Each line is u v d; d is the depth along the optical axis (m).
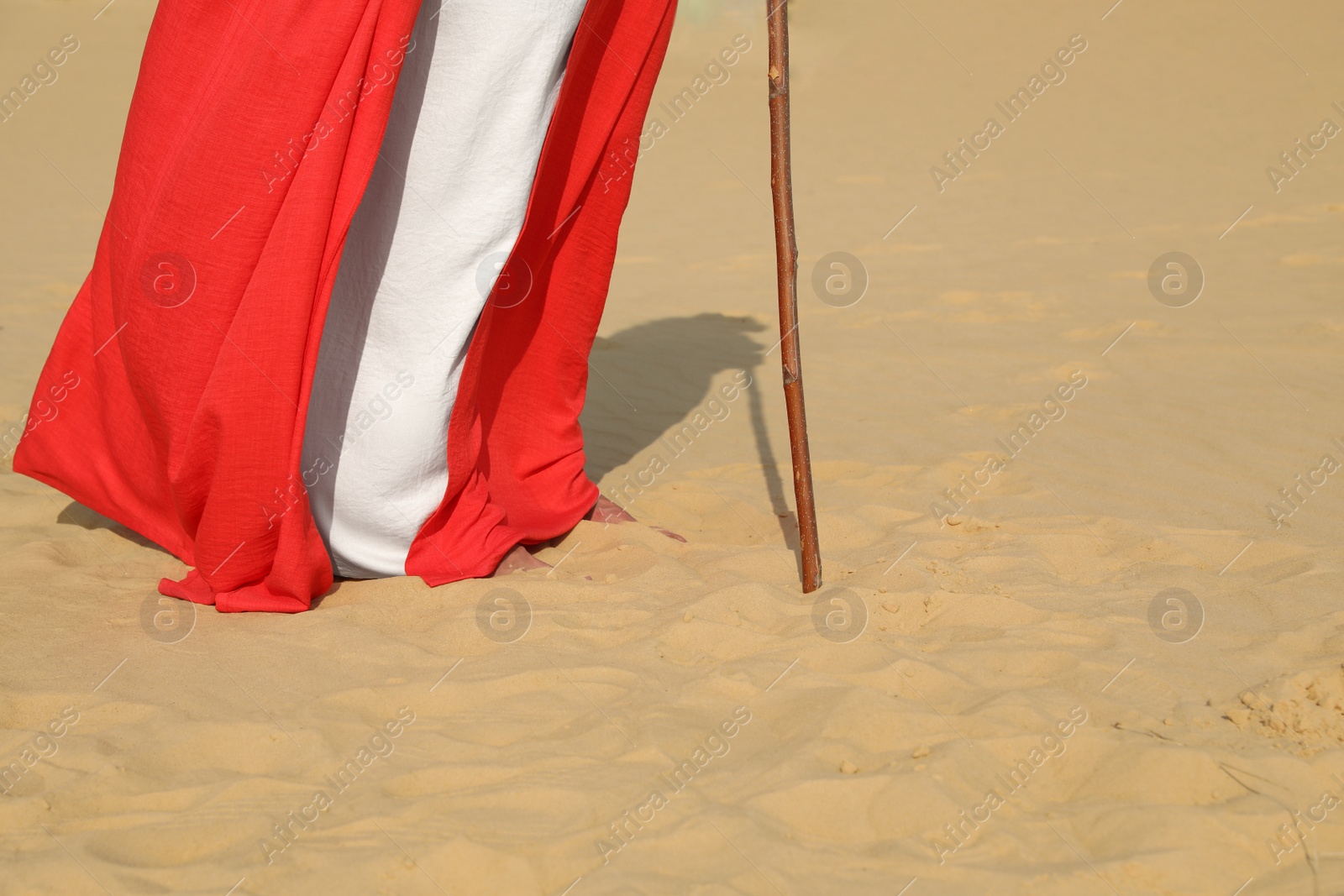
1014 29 28.12
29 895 2.50
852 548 4.62
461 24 4.07
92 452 4.60
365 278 4.27
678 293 9.95
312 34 3.82
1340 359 6.97
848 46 27.06
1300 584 3.96
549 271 4.80
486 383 4.89
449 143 4.15
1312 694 3.17
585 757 3.02
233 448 3.89
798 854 2.60
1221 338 7.60
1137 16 27.67
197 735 3.16
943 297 9.23
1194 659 3.47
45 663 3.64
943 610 3.87
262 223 3.94
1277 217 11.54
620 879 2.52
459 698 3.38
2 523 4.95
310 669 3.60
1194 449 5.58
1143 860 2.53
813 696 3.29
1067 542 4.46
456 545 4.40
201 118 3.91
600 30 4.45
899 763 2.93
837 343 8.16
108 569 4.48
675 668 3.53
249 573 4.09
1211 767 2.84
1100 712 3.17
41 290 9.54
